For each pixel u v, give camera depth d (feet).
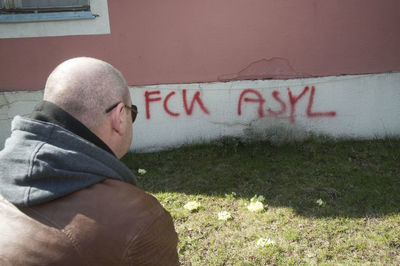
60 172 3.14
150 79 14.94
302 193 11.74
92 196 3.27
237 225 10.27
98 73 3.60
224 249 9.29
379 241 9.22
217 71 14.87
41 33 14.29
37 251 3.06
